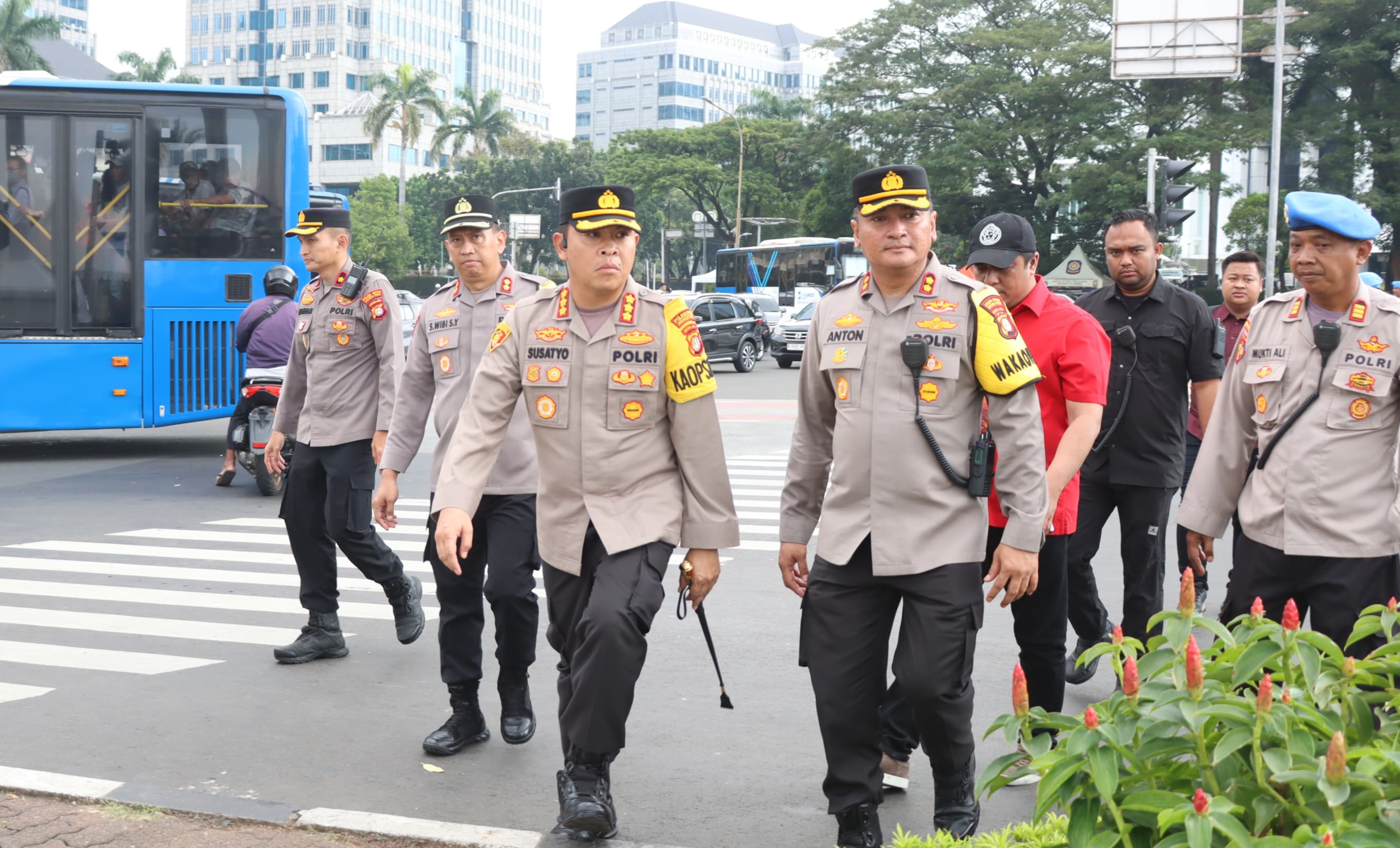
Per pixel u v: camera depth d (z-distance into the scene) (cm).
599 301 375
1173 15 2480
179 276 1270
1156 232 520
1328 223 370
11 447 1405
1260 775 225
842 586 355
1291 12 2736
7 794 406
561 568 378
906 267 348
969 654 347
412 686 549
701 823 401
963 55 4481
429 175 7894
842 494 354
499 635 463
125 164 1255
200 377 1285
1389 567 378
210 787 426
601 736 362
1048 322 425
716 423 376
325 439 559
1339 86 3900
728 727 499
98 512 1000
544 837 383
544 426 376
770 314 3384
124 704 518
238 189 1284
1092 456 514
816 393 373
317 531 577
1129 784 236
